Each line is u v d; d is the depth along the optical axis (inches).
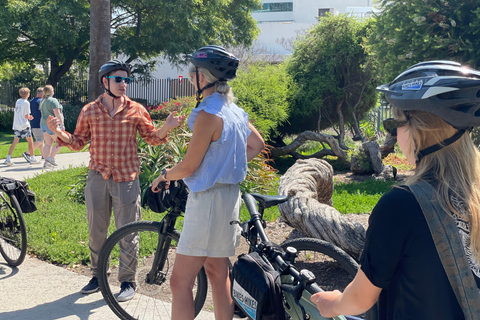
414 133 58.4
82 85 1066.7
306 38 611.2
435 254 54.0
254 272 101.2
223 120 104.0
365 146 462.6
